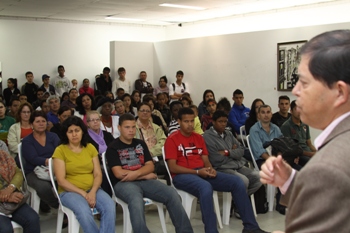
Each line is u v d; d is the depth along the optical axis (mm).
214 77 9016
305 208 779
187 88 9617
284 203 1098
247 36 8266
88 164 3383
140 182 3518
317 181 759
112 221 3123
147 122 4633
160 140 4617
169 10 9531
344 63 803
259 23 9867
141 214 3195
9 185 3105
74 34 11273
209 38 9047
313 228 758
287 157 4156
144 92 9758
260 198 4242
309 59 855
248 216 3566
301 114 903
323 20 8594
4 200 2951
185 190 3645
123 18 10938
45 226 3852
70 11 9648
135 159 3627
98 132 4371
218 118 4137
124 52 10016
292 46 7492
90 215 3051
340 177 738
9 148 4301
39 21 10758
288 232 819
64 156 3336
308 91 860
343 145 785
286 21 9289
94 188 3301
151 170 3621
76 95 7445
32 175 3684
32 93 10211
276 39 7770
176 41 9797
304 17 8930
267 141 4422
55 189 3281
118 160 3555
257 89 8180
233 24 10500
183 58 9672
